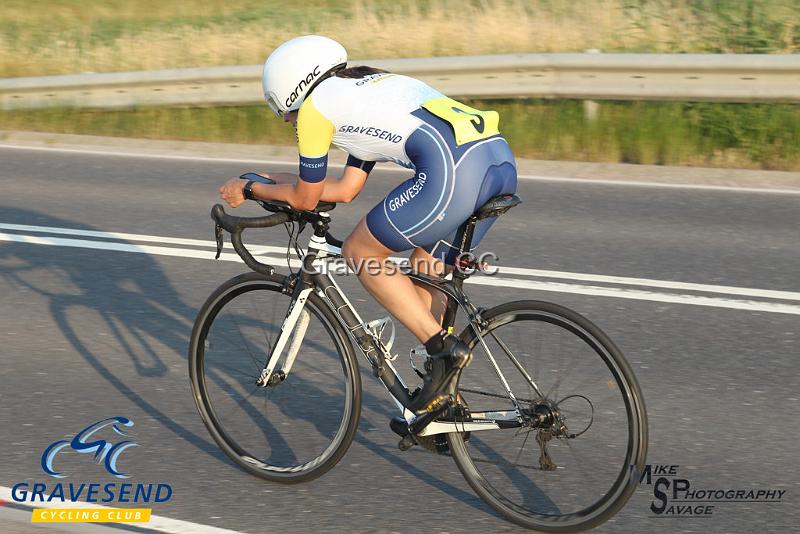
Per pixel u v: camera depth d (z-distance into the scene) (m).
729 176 24.30
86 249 19.27
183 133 31.27
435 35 36.62
